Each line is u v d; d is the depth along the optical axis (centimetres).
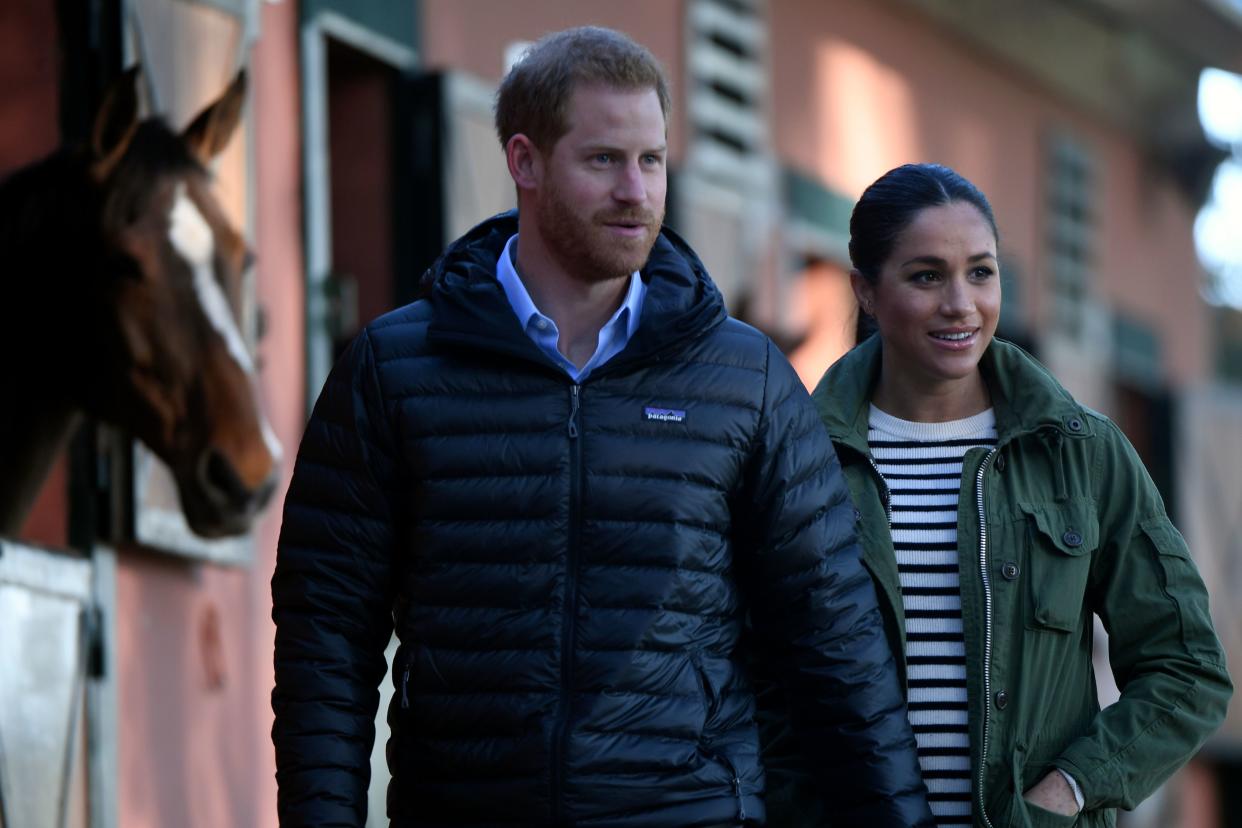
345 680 1023
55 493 1792
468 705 988
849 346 1202
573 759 970
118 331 1552
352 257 2477
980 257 1073
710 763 996
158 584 1912
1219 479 4512
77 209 1562
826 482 1049
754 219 3212
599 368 1010
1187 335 4753
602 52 996
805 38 3394
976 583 1074
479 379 1013
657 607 991
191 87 1948
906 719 1042
